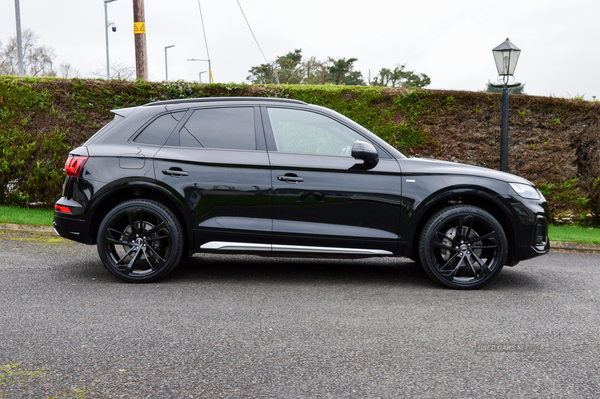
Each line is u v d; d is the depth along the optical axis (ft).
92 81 28.63
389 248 15.20
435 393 8.18
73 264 17.81
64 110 28.55
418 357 9.72
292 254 15.24
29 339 10.34
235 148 15.34
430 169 15.29
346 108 29.40
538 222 15.38
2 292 13.94
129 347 10.00
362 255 15.29
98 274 16.40
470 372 9.04
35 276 15.88
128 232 15.49
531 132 30.04
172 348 9.99
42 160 28.78
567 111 29.96
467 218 15.08
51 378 8.52
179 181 15.02
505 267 19.43
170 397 7.89
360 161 15.19
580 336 11.13
